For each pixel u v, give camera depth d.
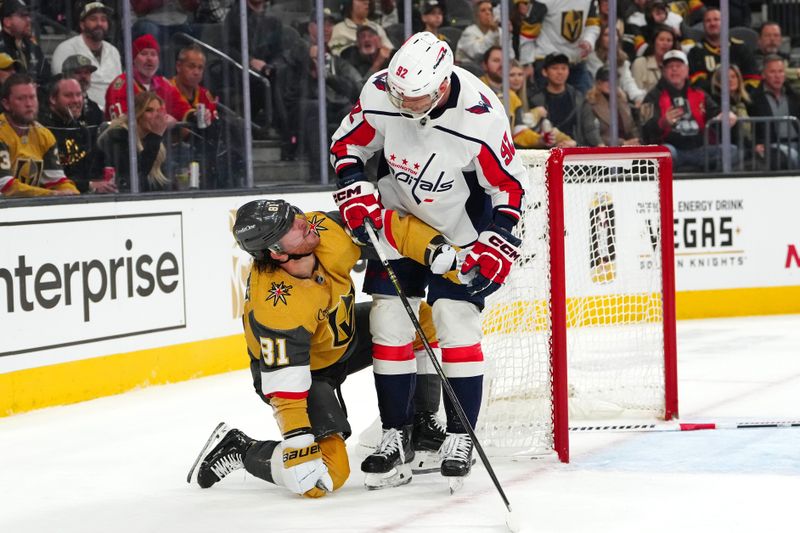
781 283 26.61
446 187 11.21
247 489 11.94
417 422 12.44
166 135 21.81
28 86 19.48
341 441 11.63
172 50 21.84
